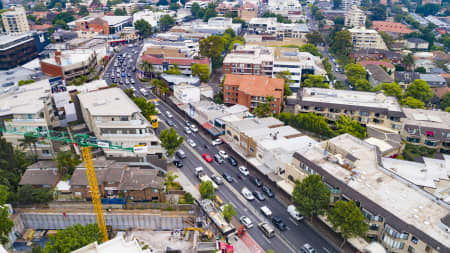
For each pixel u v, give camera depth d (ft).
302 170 344.69
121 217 328.70
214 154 435.94
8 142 380.99
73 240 263.29
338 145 375.25
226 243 298.97
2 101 403.95
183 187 370.12
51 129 417.90
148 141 389.19
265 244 301.02
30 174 345.10
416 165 375.86
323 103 518.37
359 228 272.10
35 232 328.49
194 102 549.54
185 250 304.50
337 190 309.22
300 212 309.83
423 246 250.78
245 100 558.15
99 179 330.34
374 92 590.96
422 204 282.36
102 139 384.27
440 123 483.92
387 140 440.86
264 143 396.78
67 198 337.31
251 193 356.18
